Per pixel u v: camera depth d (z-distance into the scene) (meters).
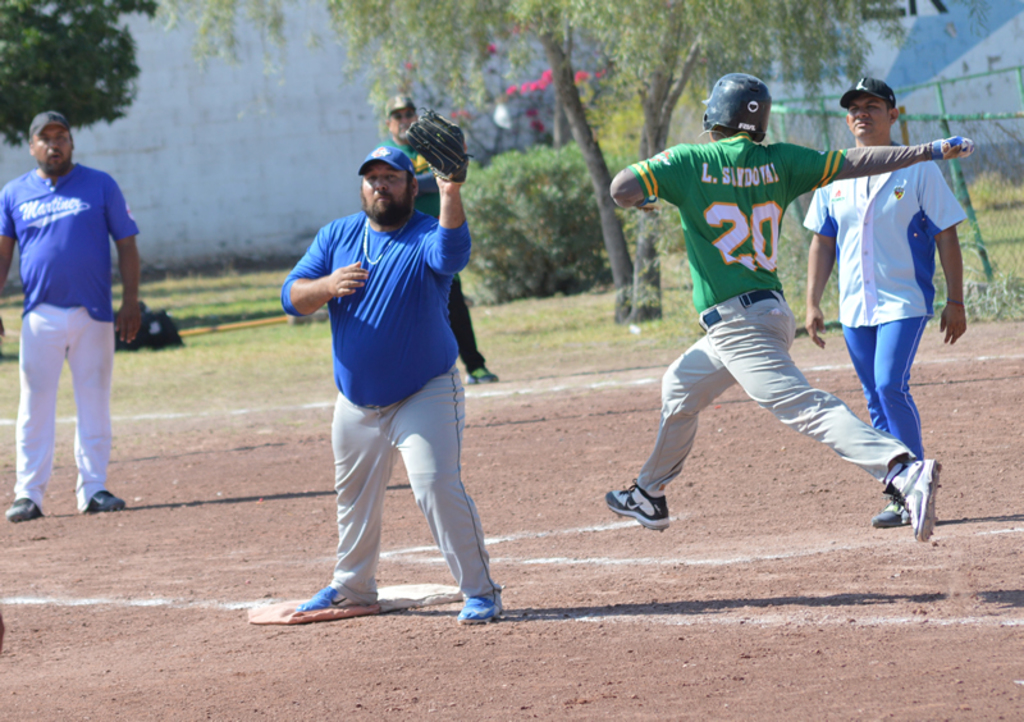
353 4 45.69
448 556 13.45
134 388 41.78
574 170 62.22
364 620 14.09
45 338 22.86
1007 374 28.36
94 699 11.51
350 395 13.45
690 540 17.11
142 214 101.38
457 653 12.15
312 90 101.25
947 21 72.62
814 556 15.35
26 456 22.91
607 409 29.72
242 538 19.89
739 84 13.53
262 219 102.25
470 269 63.91
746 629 12.19
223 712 10.76
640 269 46.91
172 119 100.69
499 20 45.66
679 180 13.31
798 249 42.44
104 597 16.36
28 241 22.94
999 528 15.83
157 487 25.31
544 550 17.34
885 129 16.92
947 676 10.14
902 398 16.92
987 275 40.41
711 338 13.62
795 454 22.53
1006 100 72.19
